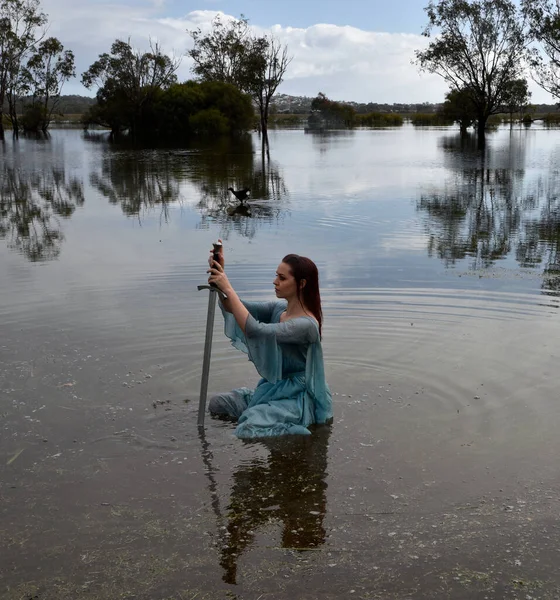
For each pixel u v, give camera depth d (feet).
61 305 23.30
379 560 10.54
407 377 17.28
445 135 196.95
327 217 43.75
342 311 22.40
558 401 15.85
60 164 90.38
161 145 142.61
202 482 12.80
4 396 16.21
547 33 119.24
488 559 10.55
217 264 15.07
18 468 13.20
